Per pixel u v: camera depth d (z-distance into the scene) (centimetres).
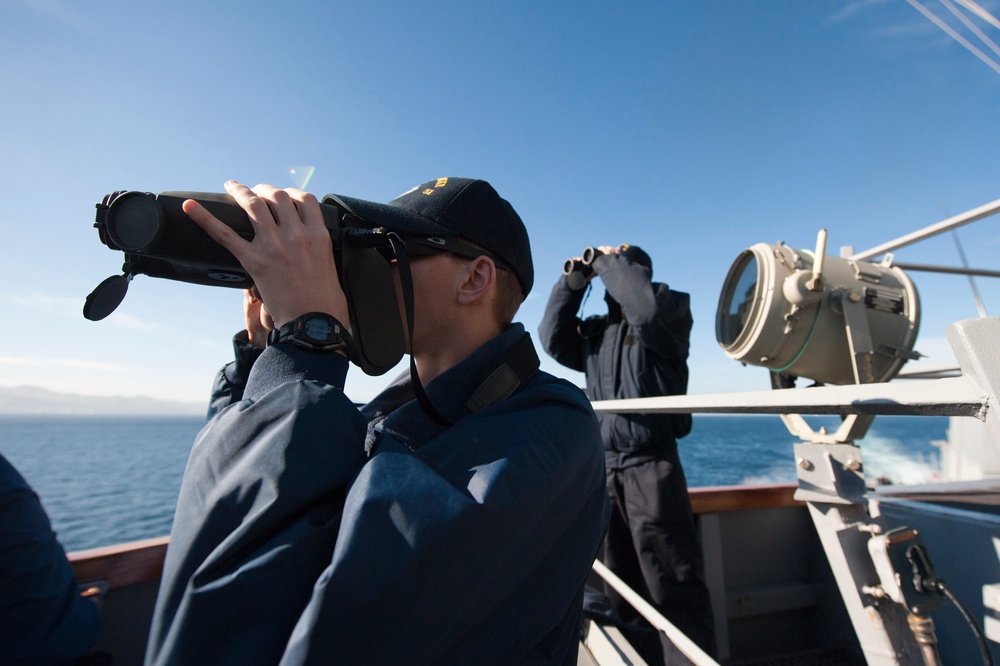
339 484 64
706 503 264
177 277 87
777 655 253
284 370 72
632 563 237
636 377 234
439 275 92
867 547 162
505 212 100
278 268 74
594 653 161
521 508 63
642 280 231
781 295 194
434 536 56
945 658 179
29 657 142
